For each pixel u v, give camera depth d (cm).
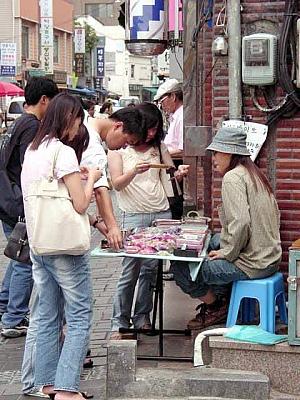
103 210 538
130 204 639
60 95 510
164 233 584
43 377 523
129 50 878
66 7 5175
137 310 654
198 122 831
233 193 541
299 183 604
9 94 3506
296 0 581
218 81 620
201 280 573
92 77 5681
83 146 516
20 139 656
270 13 599
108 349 515
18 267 681
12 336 688
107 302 800
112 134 618
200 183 858
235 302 550
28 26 4456
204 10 750
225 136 556
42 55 4181
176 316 690
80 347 501
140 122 614
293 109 597
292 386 518
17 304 687
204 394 509
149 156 637
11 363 621
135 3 858
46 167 485
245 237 539
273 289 543
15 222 667
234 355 529
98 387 547
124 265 625
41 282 511
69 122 500
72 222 481
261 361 523
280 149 605
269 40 584
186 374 518
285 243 609
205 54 791
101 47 5694
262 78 588
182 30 868
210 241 601
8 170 668
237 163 559
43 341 519
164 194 648
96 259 1040
